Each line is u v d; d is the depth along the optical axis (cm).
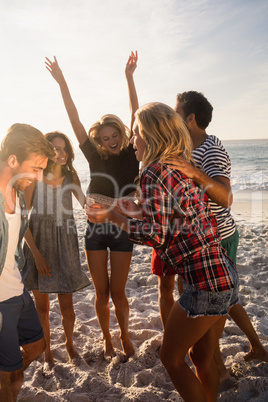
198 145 238
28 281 273
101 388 244
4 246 180
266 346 282
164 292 273
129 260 282
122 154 295
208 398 205
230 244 233
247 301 374
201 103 233
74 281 273
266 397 228
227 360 272
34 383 257
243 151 4794
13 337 192
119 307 282
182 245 177
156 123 176
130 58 335
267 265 476
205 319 177
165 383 253
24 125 186
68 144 274
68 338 283
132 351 287
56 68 307
